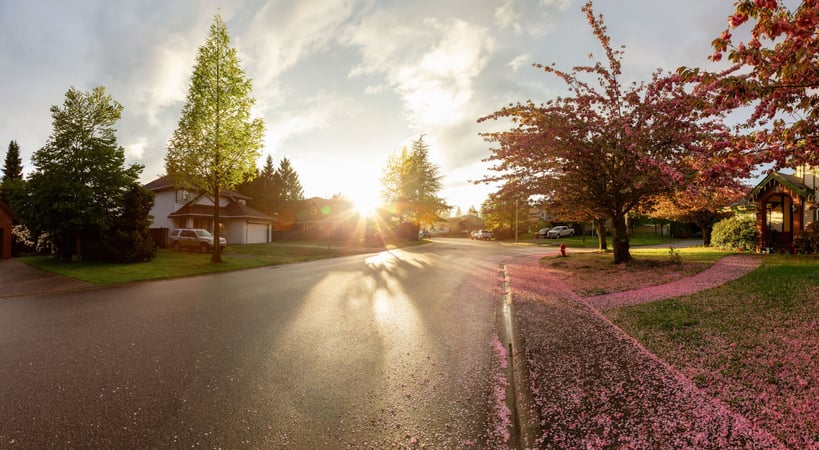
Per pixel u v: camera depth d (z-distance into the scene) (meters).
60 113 17.83
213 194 19.47
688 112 9.51
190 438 3.01
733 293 7.11
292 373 4.38
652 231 51.72
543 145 10.84
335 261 20.75
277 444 2.93
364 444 2.92
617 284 9.49
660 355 4.38
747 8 2.84
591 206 13.48
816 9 2.62
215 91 18.45
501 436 3.01
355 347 5.34
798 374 3.55
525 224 56.88
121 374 4.38
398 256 24.16
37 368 4.57
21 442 2.97
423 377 4.23
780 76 3.19
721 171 3.70
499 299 9.04
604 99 11.34
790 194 14.61
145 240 18.77
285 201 60.56
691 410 3.10
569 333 5.47
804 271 8.44
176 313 7.64
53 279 12.98
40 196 17.20
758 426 2.81
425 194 47.03
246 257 22.09
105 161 18.28
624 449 2.64
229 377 4.27
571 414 3.16
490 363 4.66
